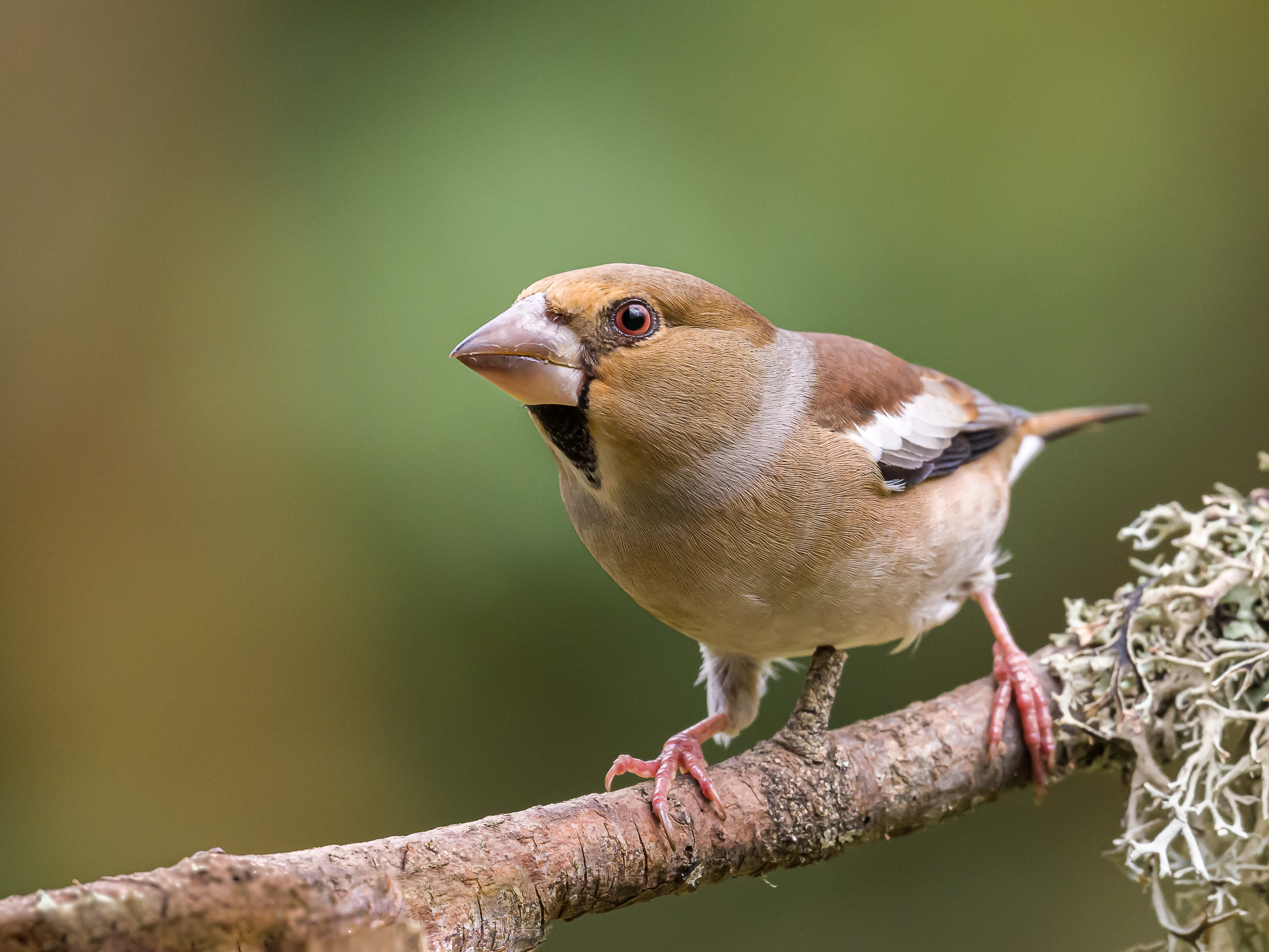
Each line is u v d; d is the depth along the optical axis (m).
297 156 11.59
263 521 10.84
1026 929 10.59
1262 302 11.56
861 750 6.56
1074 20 12.09
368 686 10.72
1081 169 11.79
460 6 11.81
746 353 6.48
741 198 11.28
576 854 5.49
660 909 10.62
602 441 6.34
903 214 11.45
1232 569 6.84
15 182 11.71
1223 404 11.41
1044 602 11.16
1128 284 11.56
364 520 10.47
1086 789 11.05
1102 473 11.43
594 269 6.41
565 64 11.56
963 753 6.81
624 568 6.78
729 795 6.05
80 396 11.46
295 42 11.89
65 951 4.03
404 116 11.45
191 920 4.19
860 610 6.78
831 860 10.81
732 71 11.73
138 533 11.20
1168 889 8.27
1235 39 12.34
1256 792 6.51
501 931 5.18
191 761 11.12
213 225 11.69
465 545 10.23
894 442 6.93
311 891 4.39
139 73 11.92
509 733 10.53
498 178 11.02
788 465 6.46
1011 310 11.41
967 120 11.80
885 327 11.20
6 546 11.27
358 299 10.84
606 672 10.38
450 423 10.34
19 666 11.23
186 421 11.30
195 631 11.02
